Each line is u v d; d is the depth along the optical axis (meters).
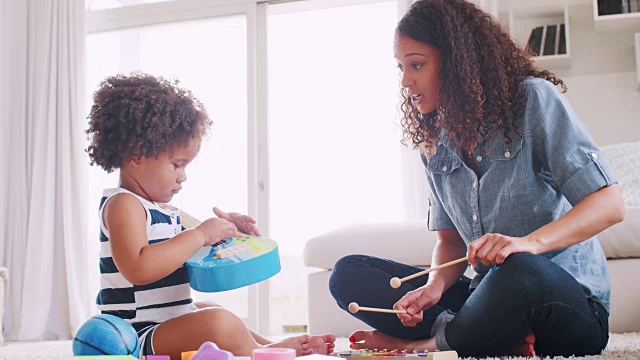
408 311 1.46
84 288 3.88
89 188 4.05
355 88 4.70
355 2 4.05
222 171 3.93
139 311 1.37
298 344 1.39
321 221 4.71
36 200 3.91
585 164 1.37
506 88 1.44
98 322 1.12
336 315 2.66
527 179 1.45
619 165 2.86
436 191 1.66
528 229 1.47
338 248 2.74
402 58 1.48
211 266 1.39
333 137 4.72
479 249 1.32
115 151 1.44
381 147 4.61
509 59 1.48
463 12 1.48
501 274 1.31
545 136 1.41
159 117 1.44
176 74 4.05
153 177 1.45
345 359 1.22
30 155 4.00
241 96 3.96
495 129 1.46
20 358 2.05
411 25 1.46
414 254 2.69
